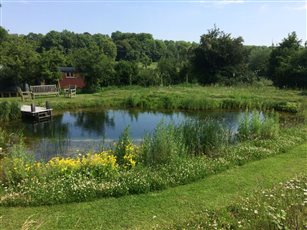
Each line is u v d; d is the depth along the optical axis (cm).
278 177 748
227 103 2283
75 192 645
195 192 671
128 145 850
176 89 3117
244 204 519
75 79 3756
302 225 409
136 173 728
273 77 3478
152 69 4022
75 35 7725
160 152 805
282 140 1070
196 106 2266
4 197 626
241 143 1039
